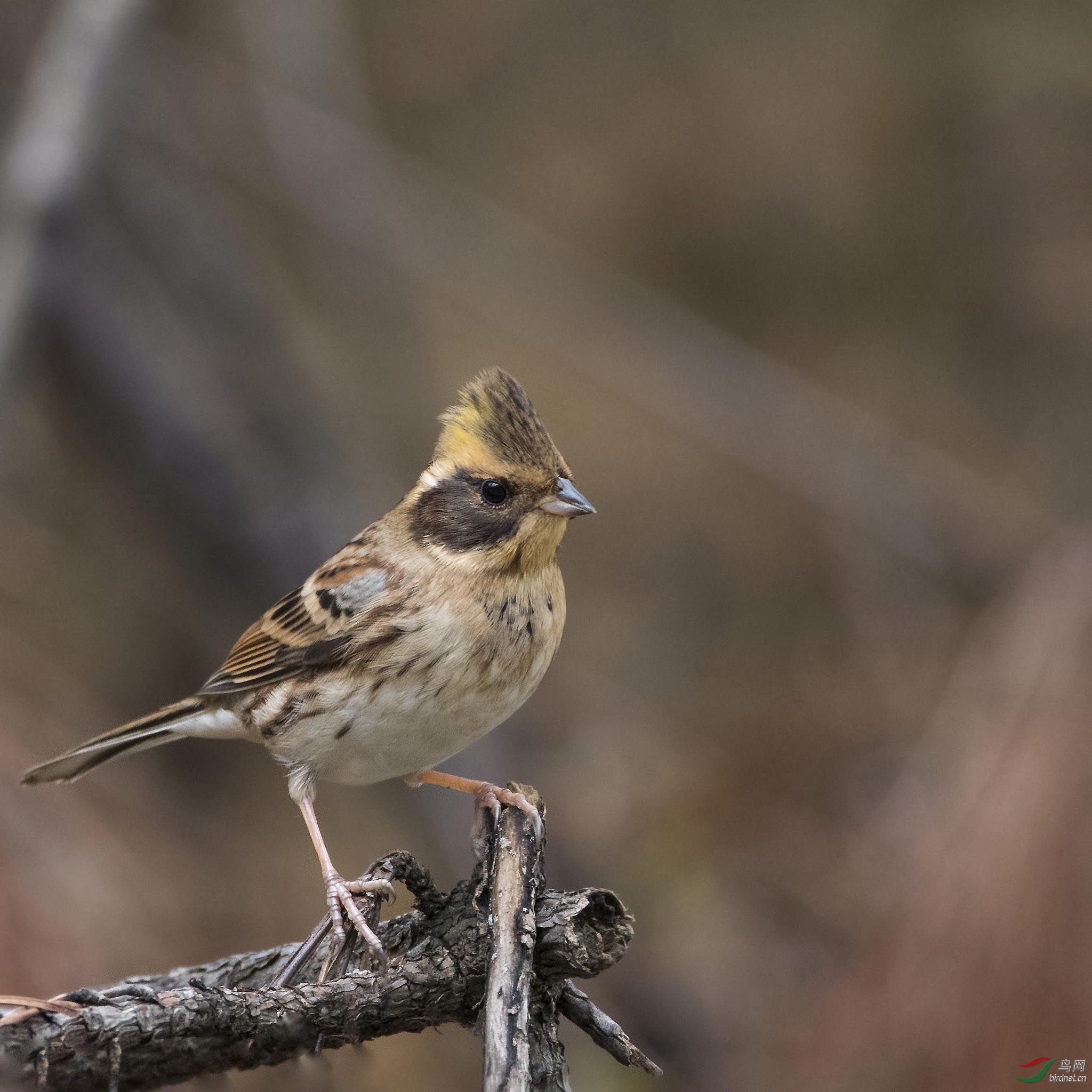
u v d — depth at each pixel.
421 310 16.23
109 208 13.66
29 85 11.10
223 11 15.14
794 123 15.27
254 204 15.61
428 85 16.08
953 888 6.50
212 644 14.02
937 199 14.74
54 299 12.81
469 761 12.39
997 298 14.65
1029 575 7.48
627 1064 5.51
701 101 15.67
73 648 11.56
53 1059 4.64
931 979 6.44
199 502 13.45
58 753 8.30
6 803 7.50
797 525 15.00
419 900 5.71
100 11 10.92
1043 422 14.50
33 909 6.94
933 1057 6.30
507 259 14.07
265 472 13.75
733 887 9.04
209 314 14.01
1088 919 6.29
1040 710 6.76
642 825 10.13
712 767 9.30
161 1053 4.82
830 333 15.18
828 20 15.28
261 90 13.42
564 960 5.30
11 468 12.59
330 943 6.06
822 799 8.67
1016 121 14.35
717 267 15.41
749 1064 9.05
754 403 13.90
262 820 13.36
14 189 10.38
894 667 9.22
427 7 16.12
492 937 5.16
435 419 15.48
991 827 6.55
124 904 7.98
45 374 13.29
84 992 4.77
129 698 12.77
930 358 14.93
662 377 14.01
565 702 13.36
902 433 14.66
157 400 13.23
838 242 15.14
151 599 13.56
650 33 15.95
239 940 11.70
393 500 14.50
